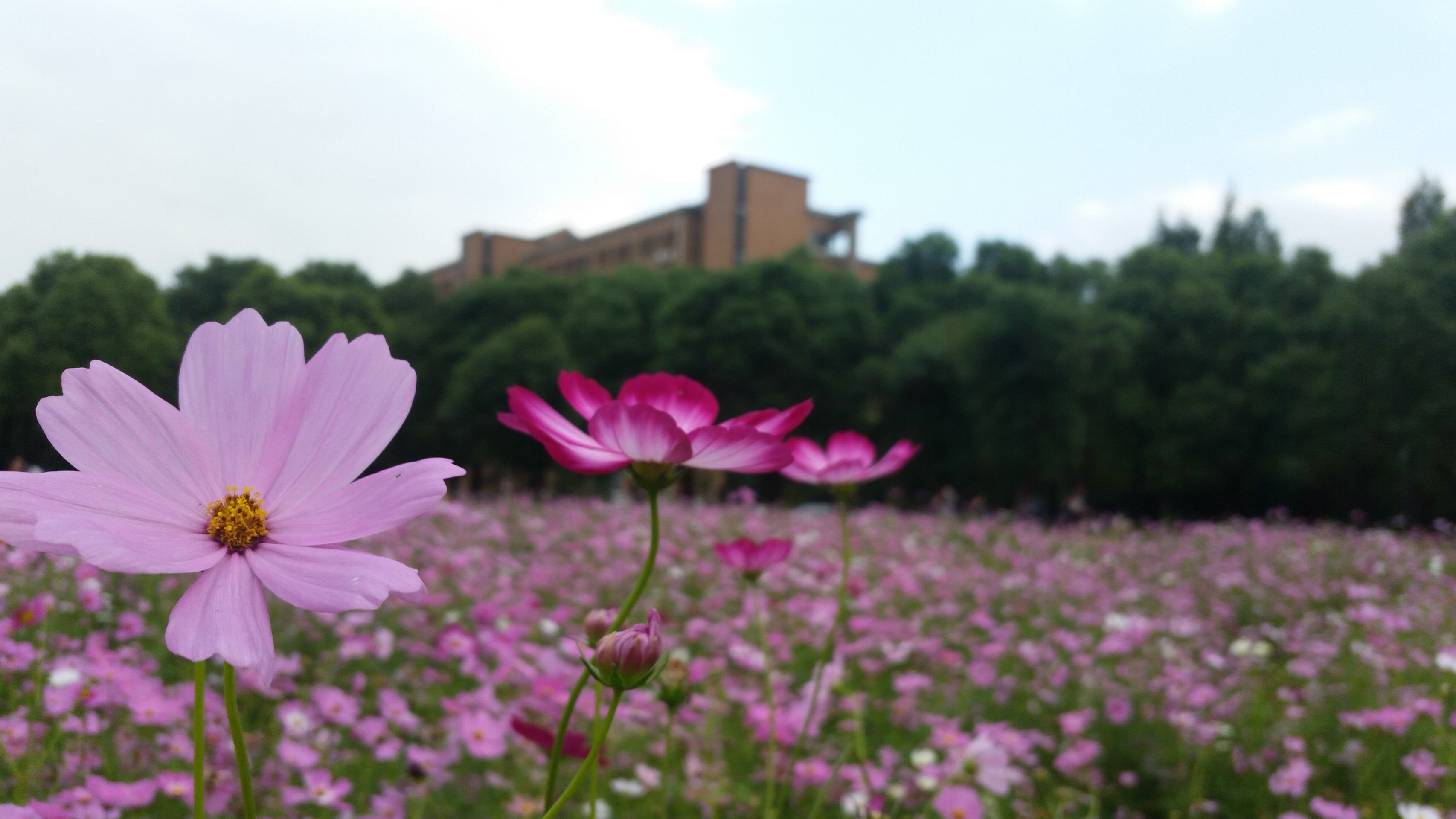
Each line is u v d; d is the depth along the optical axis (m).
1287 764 2.83
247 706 2.14
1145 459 24.55
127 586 2.72
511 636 2.77
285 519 0.59
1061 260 35.03
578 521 8.12
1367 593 5.04
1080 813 2.47
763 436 0.79
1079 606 5.56
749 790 2.41
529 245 65.00
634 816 2.20
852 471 1.42
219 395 0.62
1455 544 10.16
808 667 3.69
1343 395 21.20
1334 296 24.22
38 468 3.68
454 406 26.61
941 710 3.39
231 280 24.00
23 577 2.28
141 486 0.58
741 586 5.21
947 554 7.52
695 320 27.52
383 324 30.70
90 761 1.56
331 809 1.80
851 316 28.05
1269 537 10.62
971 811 1.81
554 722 2.17
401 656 3.28
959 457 25.19
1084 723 2.92
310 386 0.63
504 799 2.18
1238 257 29.22
